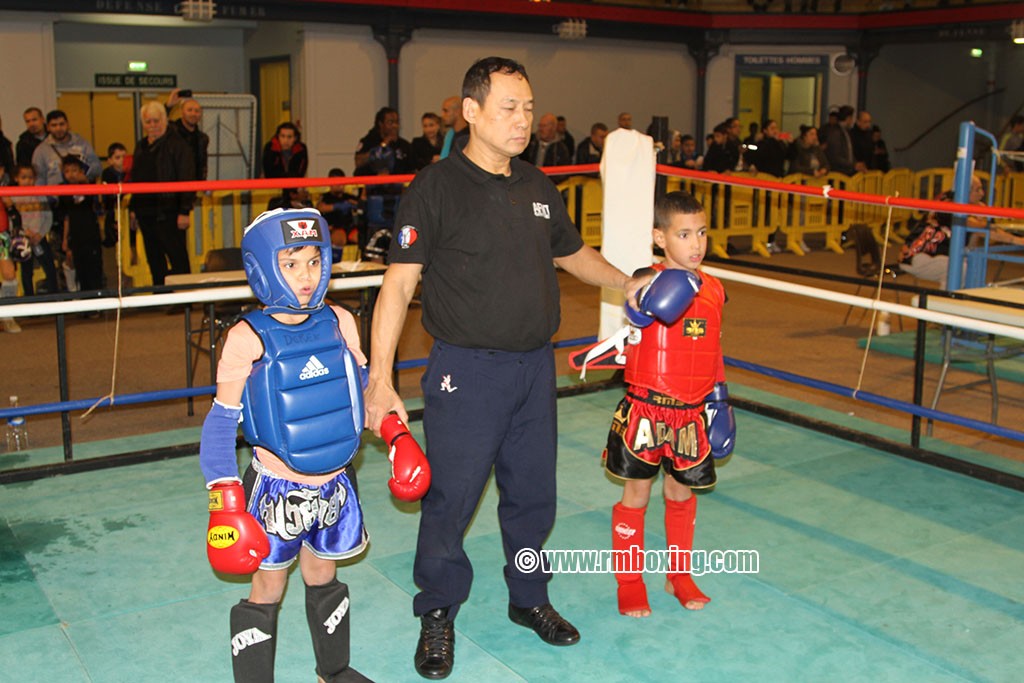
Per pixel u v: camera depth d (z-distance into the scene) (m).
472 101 2.70
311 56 13.06
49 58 11.95
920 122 18.28
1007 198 12.73
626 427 3.12
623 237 5.20
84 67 14.13
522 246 2.79
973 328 4.14
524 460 2.96
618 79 15.52
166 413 5.75
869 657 2.98
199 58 14.83
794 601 3.34
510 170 2.87
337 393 2.43
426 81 13.88
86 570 3.55
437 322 2.82
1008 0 14.60
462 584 2.93
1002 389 6.31
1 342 7.48
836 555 3.69
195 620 3.21
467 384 2.80
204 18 11.80
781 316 8.62
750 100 17.33
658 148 5.30
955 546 3.78
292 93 13.54
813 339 7.71
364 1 12.64
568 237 3.02
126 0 11.44
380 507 4.15
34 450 4.84
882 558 3.67
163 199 8.24
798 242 12.66
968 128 6.15
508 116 2.66
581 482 4.46
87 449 4.86
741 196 12.05
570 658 2.98
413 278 2.72
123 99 14.51
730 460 4.73
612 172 5.13
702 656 2.99
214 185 4.38
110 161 9.20
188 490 4.33
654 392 3.07
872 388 6.27
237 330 2.36
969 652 3.01
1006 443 5.21
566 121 15.19
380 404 2.59
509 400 2.84
